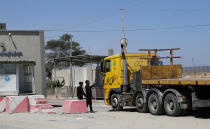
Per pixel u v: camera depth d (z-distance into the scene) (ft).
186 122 41.09
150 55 58.13
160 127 37.76
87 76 135.44
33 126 41.11
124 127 38.47
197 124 39.19
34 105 61.00
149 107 51.70
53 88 142.31
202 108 45.39
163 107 49.32
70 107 56.59
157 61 57.72
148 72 53.62
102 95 106.11
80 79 139.95
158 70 54.44
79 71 140.87
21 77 79.20
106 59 63.82
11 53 83.35
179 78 51.90
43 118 50.19
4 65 73.15
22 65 79.66
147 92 52.44
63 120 46.62
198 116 46.91
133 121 43.68
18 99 61.00
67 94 131.34
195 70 56.65
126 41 79.10
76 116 51.65
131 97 57.52
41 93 84.69
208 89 44.32
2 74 72.69
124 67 58.70
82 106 57.47
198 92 44.09
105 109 68.03
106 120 45.47
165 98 48.29
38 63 85.25
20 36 84.48
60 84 145.07
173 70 55.57
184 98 45.27
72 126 40.11
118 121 44.11
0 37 82.89
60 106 83.10
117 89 60.03
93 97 110.42
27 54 84.64
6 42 83.30
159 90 50.06
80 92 59.16
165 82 47.98
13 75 73.77
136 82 56.34
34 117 52.08
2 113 60.54
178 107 45.83
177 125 38.88
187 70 57.00
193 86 44.01
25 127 40.42
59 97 134.21
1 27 95.25
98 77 114.73
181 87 46.42
